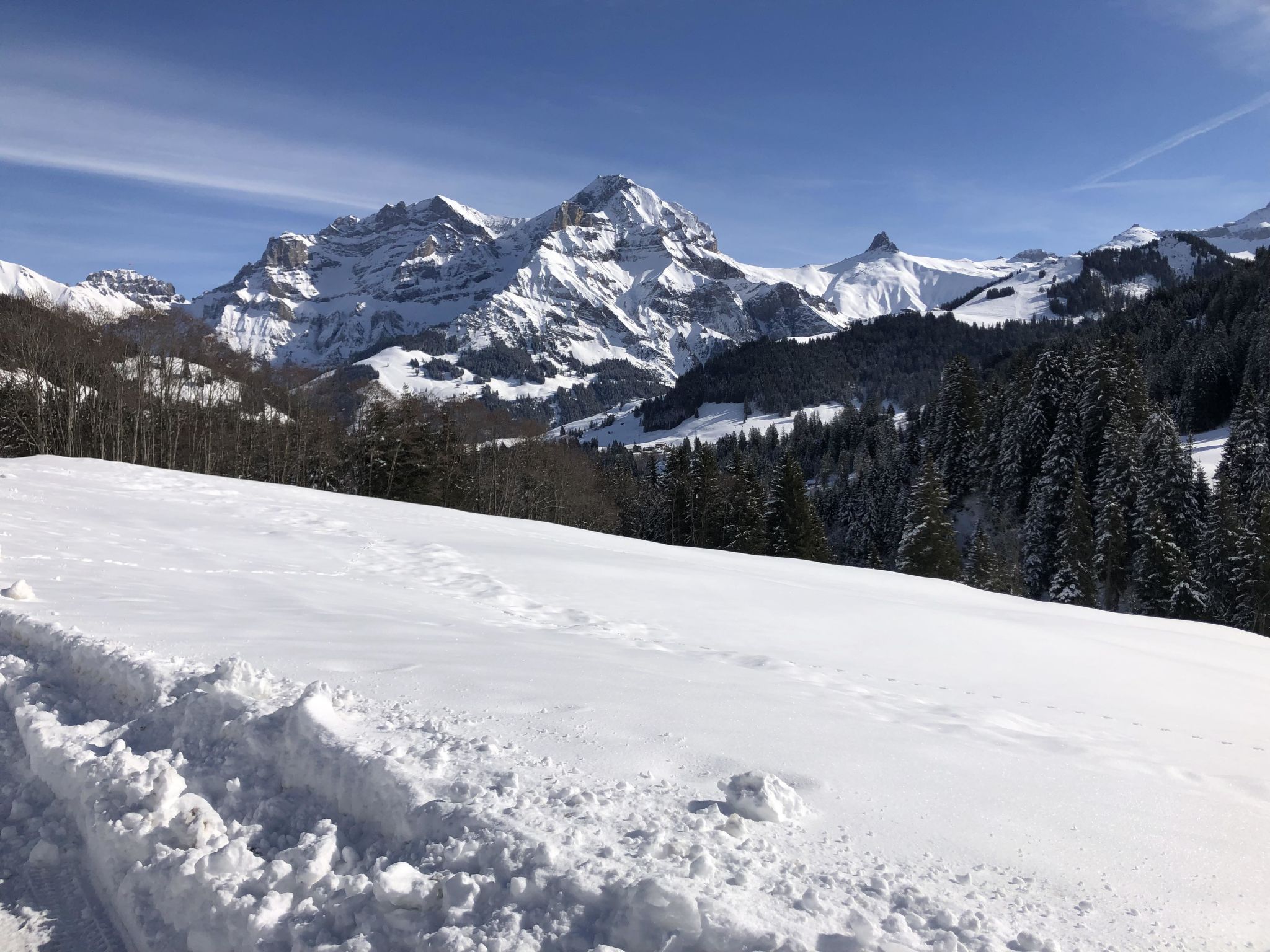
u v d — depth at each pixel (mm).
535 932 2666
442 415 47719
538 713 4777
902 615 13039
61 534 11898
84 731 4469
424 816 3260
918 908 2920
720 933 2582
